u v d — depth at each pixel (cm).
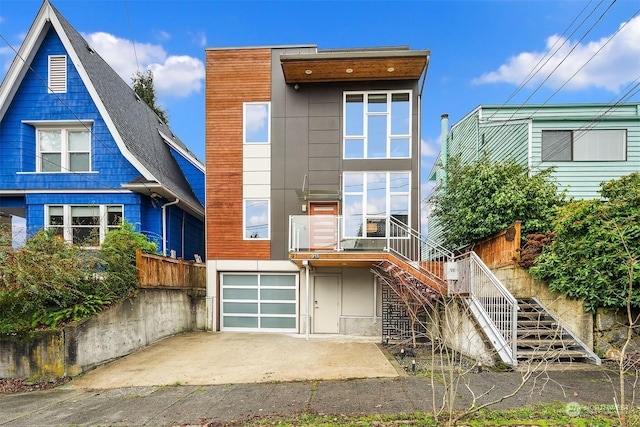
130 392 551
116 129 1164
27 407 496
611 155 1164
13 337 641
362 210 1128
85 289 721
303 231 1045
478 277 748
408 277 892
